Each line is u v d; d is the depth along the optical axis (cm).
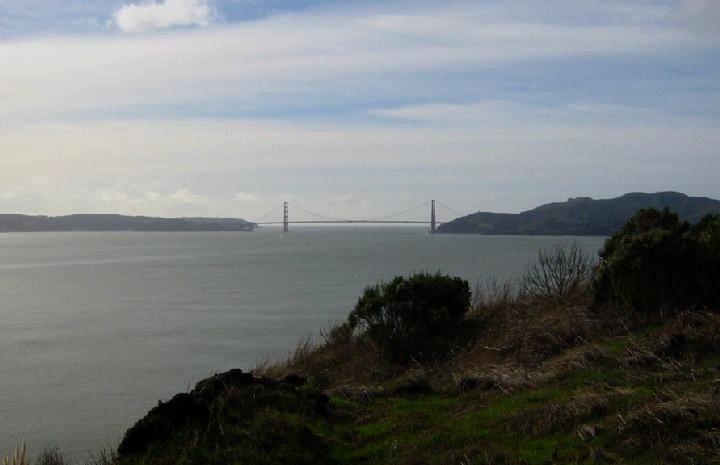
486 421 895
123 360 2358
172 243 18588
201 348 2547
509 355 1234
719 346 982
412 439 896
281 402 996
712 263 1202
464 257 8456
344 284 5169
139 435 879
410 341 1394
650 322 1184
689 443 694
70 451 1423
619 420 772
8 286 5728
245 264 8400
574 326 1244
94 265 8931
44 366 2277
